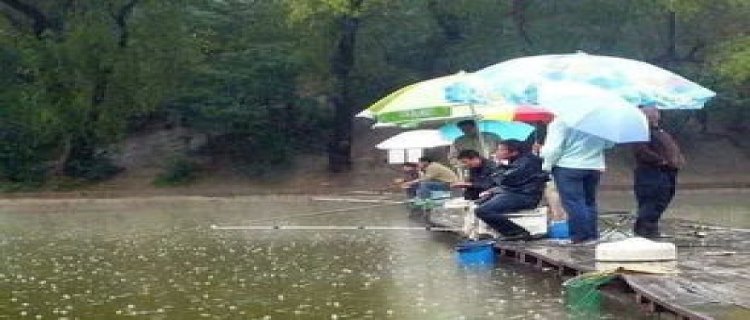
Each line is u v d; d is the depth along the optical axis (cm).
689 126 3909
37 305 1018
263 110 3656
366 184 3506
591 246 1276
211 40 3644
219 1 3672
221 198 3145
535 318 884
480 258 1345
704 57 3641
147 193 3300
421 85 1652
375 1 3312
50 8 3522
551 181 1485
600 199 2859
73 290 1128
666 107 1418
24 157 3575
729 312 795
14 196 3259
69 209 2809
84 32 3388
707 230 1516
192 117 3706
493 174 1512
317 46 3559
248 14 3678
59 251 1573
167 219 2312
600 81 1334
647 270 1026
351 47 3619
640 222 1355
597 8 3556
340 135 3650
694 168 3678
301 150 3791
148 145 3806
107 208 2828
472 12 3575
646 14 3525
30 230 2034
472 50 3669
